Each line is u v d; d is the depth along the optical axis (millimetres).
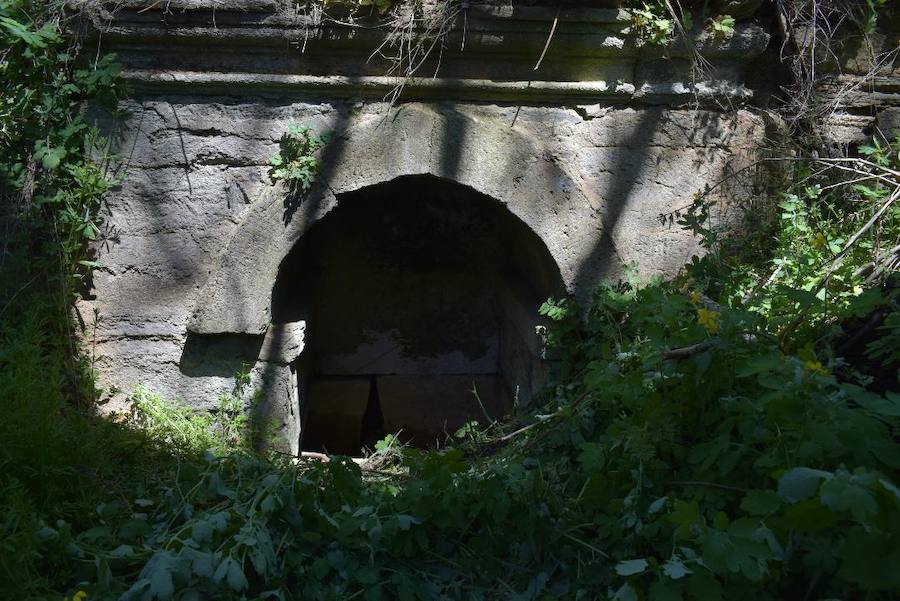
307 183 3885
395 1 3793
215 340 4059
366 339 5461
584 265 4070
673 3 3982
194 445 3875
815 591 2289
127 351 4090
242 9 3760
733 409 2553
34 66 3820
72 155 3953
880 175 3994
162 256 4023
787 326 2994
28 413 3137
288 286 4684
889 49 4320
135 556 2805
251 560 2666
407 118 3914
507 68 3963
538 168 4000
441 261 5324
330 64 3910
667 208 4160
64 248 3938
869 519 1860
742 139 4176
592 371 3367
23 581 2617
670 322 2896
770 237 4172
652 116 4090
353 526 2844
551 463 3332
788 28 4188
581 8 3828
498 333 5488
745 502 2201
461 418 5402
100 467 3357
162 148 3951
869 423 2172
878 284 3402
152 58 3895
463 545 2961
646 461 2674
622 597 2355
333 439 5266
